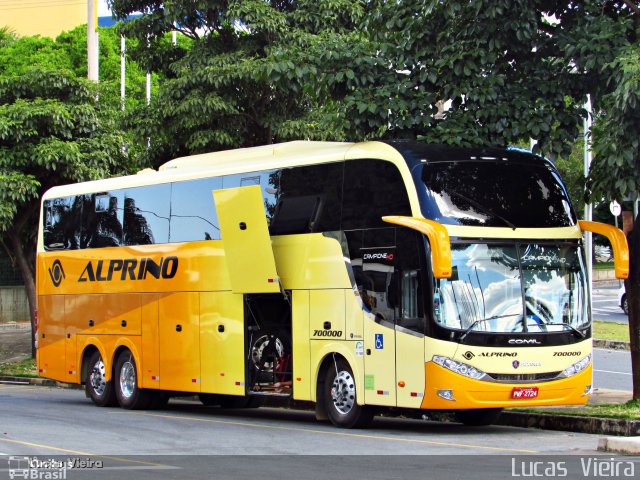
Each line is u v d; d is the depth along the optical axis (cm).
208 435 1523
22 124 2809
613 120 1464
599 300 4416
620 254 1548
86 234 2227
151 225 2039
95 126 2942
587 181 1630
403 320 1499
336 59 1739
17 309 4259
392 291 1519
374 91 1717
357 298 1577
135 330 2062
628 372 2350
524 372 1483
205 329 1880
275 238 1736
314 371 1652
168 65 2638
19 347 3397
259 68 1772
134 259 2073
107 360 2138
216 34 2547
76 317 2241
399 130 1717
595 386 2119
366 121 1697
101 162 2916
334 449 1334
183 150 2592
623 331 3147
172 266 1967
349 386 1606
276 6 2550
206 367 1875
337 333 1611
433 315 1456
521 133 1650
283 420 1809
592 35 1574
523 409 1694
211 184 1891
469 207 1504
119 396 2108
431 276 1464
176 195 1978
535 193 1552
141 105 2536
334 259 1625
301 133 2423
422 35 1706
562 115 1675
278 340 1747
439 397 1452
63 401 2262
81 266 2230
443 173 1509
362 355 1564
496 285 1491
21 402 2195
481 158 1537
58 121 2820
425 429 1617
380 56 1744
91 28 3297
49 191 2373
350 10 2436
